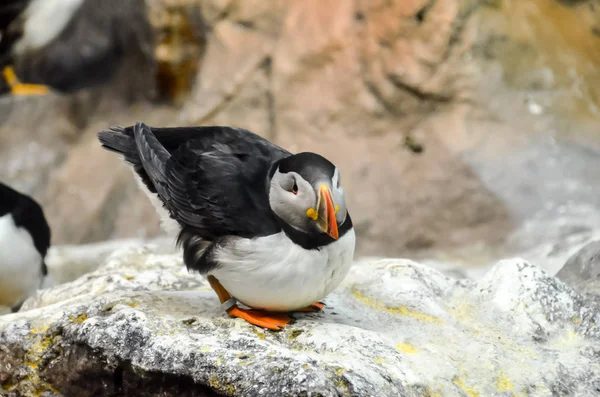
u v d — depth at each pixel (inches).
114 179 606.9
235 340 205.8
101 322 216.8
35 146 658.8
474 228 495.8
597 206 481.7
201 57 636.1
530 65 533.3
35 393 230.4
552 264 429.7
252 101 582.6
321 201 188.9
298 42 563.5
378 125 536.7
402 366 203.0
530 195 494.3
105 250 519.2
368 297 247.9
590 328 236.7
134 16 678.5
